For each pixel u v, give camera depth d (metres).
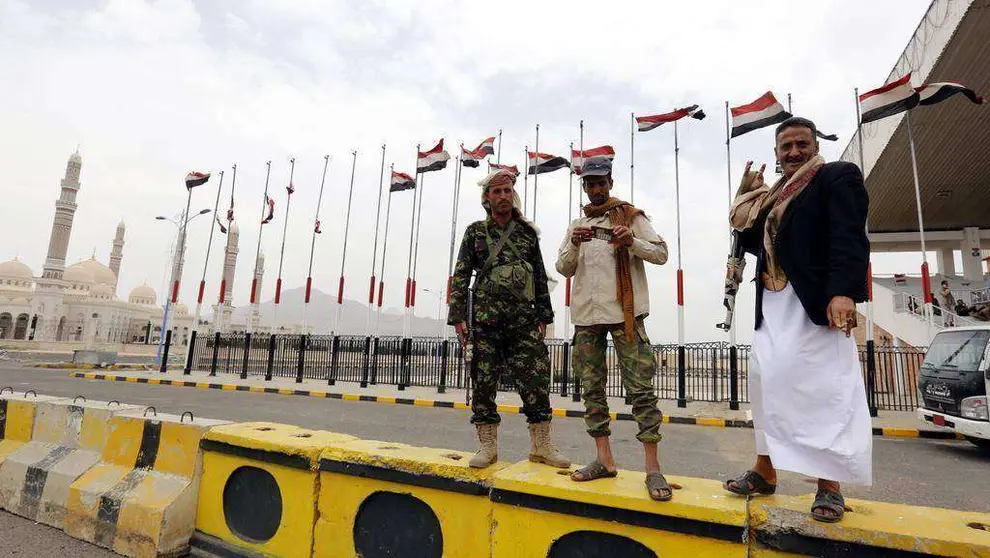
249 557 2.82
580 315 2.53
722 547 1.86
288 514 2.79
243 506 3.00
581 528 2.09
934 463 6.61
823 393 1.85
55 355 35.44
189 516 3.12
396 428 8.35
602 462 2.34
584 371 2.52
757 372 2.07
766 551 1.82
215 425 3.31
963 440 8.70
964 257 23.58
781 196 2.14
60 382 15.60
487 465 2.44
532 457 2.67
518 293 2.75
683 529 1.91
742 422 9.73
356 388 15.01
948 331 8.00
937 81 13.86
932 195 20.50
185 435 3.28
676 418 10.12
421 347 17.33
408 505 2.52
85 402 4.17
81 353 23.47
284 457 2.81
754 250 2.37
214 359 18.47
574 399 12.60
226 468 3.10
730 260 2.43
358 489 2.63
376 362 16.12
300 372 16.70
